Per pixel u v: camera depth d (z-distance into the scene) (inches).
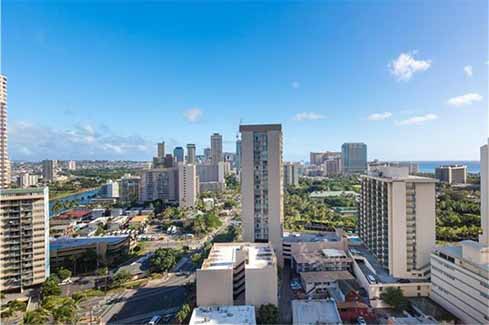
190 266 5172.2
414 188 3725.4
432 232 3705.7
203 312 2893.7
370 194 4591.5
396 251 3695.9
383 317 3218.5
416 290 3501.5
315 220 7775.6
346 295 3516.2
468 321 2839.6
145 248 6363.2
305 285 3986.2
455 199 7785.4
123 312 3563.0
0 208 4168.3
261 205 4781.0
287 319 3292.3
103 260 5191.9
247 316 2822.3
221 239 6269.7
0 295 3998.5
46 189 4453.7
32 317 3228.3
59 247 5177.2
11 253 4200.3
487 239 3944.4
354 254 4510.3
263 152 4771.2
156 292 4126.5
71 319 3272.6
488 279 2613.2
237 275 3491.6
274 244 4724.4
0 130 7047.2
